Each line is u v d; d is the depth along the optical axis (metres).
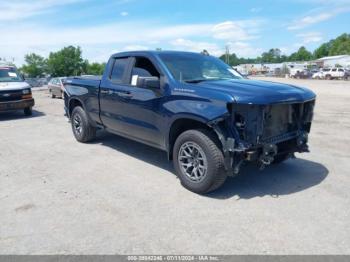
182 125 4.50
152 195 4.20
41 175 4.99
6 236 3.23
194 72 4.84
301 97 4.14
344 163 5.48
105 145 6.86
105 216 3.63
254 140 3.78
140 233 3.27
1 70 11.69
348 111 11.98
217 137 4.00
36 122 10.12
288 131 4.36
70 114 7.38
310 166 5.33
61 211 3.76
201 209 3.79
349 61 87.25
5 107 10.46
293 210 3.74
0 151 6.45
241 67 95.75
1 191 4.37
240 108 3.74
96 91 6.14
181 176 4.39
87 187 4.48
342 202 3.95
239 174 4.97
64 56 97.25
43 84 47.66
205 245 3.06
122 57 5.65
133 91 5.12
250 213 3.68
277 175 4.91
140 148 6.59
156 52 5.04
